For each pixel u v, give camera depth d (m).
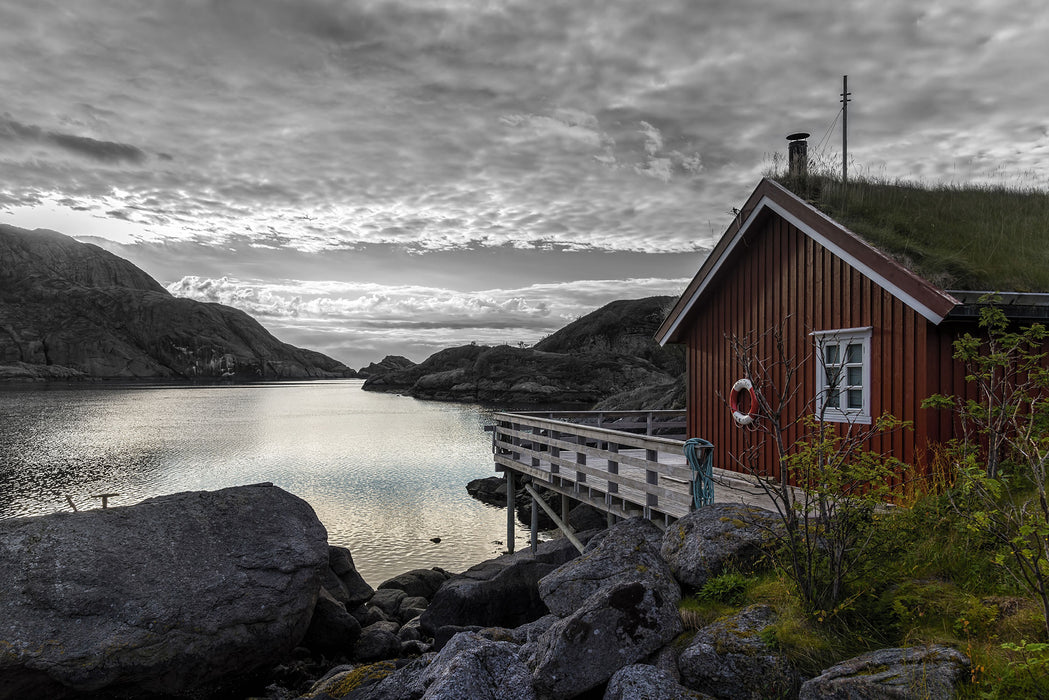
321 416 67.00
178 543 8.20
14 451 38.97
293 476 29.55
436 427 53.69
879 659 4.16
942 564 5.35
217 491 9.22
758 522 6.37
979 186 13.60
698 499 7.91
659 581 6.15
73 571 7.46
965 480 5.10
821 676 4.20
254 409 78.81
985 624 4.46
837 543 5.13
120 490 26.66
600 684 5.14
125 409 76.69
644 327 115.06
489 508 22.59
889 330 8.46
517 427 17.84
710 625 5.29
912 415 8.07
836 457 5.77
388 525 20.12
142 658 7.12
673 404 27.55
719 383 12.30
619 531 7.95
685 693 4.62
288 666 8.80
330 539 18.45
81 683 6.82
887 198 11.33
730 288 12.02
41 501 24.45
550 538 18.19
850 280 9.14
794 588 5.40
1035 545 4.09
